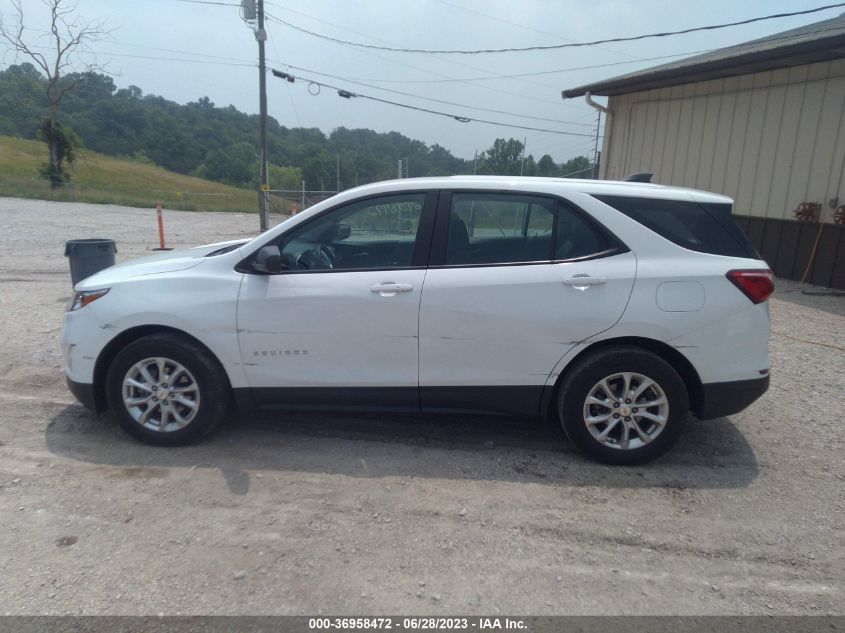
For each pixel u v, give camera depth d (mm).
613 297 3814
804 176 10219
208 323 3994
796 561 3100
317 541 3178
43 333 6863
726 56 10398
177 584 2838
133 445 4207
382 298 3916
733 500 3648
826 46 8344
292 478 3803
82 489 3629
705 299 3814
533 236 3988
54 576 2873
